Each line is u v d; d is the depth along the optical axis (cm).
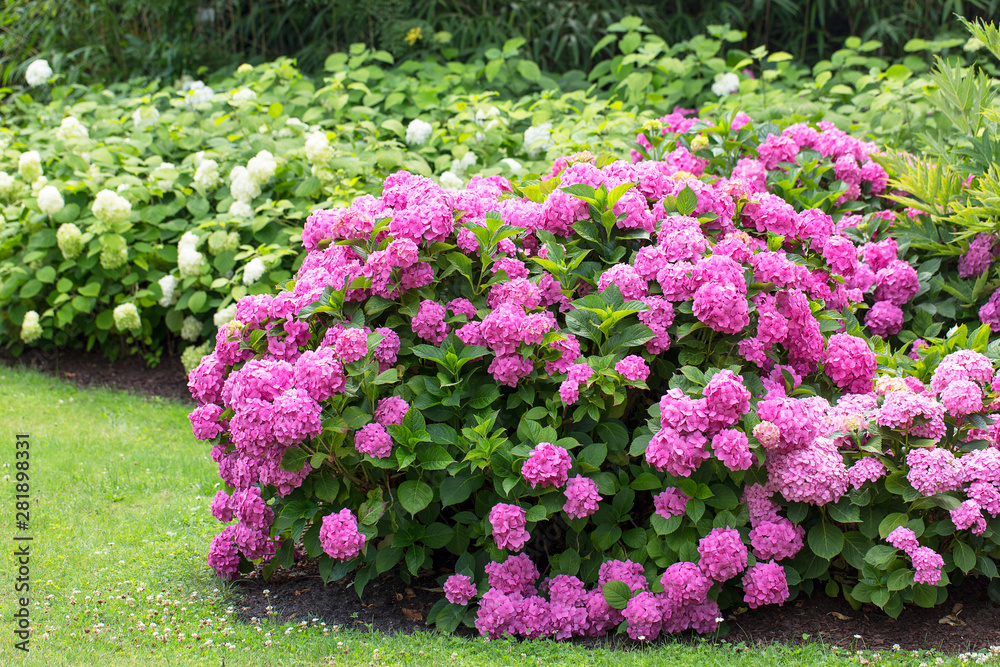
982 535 270
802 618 282
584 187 316
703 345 298
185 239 521
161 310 558
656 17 858
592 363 282
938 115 562
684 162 423
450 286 318
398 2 806
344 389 281
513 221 324
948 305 403
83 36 866
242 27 890
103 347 565
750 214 348
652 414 282
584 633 276
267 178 533
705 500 280
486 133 603
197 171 565
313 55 869
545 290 310
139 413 479
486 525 280
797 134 463
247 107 657
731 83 682
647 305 294
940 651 260
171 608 291
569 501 274
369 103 688
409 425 285
